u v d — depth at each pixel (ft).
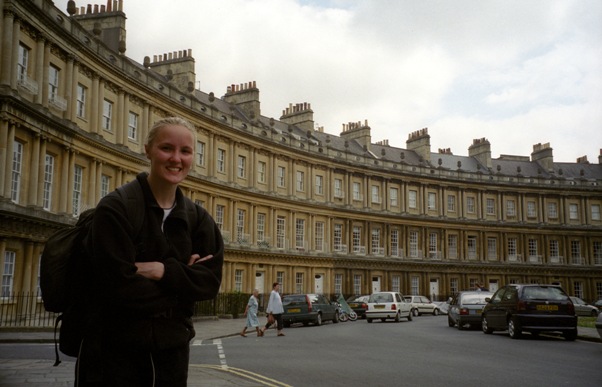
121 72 125.08
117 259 10.79
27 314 93.40
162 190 12.11
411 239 236.43
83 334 11.27
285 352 60.85
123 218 11.19
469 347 65.57
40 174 98.58
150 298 10.99
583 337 75.20
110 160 121.70
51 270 11.23
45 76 100.73
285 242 193.26
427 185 242.37
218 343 73.31
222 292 146.20
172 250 11.86
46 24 99.91
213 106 167.73
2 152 87.61
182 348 11.87
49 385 35.01
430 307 168.96
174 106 148.46
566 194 263.08
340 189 217.77
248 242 177.99
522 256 255.29
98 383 11.10
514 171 272.51
